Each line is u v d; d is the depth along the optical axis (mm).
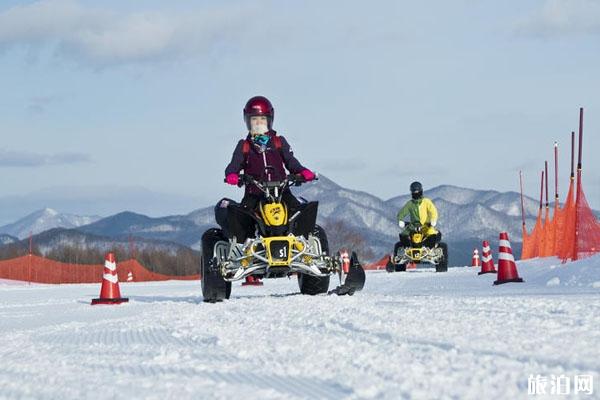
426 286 17500
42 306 15391
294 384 4328
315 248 12297
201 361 5352
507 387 3910
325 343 5898
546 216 32531
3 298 19609
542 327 6406
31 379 4973
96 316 11328
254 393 4082
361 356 5125
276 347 5824
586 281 15000
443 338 5840
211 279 12266
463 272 28438
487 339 5699
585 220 21531
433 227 30938
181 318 9250
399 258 31219
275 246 11867
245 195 12578
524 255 36281
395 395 3812
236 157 12641
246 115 12945
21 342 7609
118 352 6262
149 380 4633
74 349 6633
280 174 12711
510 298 9766
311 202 12188
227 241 12562
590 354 4910
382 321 7184
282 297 12172
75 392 4367
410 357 5012
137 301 15680
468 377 4230
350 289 12539
